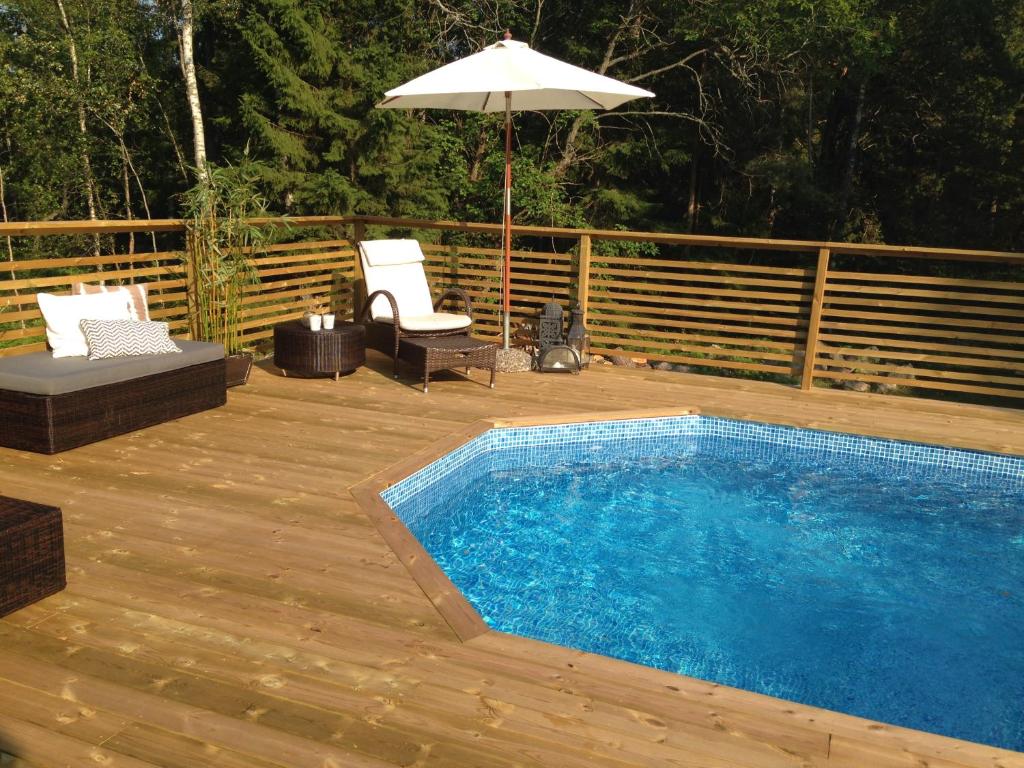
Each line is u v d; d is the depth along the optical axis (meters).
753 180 16.95
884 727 2.31
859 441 5.41
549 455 5.48
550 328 7.02
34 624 2.72
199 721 2.24
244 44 15.70
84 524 3.57
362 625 2.79
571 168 16.80
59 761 2.06
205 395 5.45
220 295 6.49
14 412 4.48
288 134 15.51
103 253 18.36
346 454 4.66
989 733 2.69
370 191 16.33
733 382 6.79
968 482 5.13
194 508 3.79
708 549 4.07
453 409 5.70
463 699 2.38
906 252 6.07
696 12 14.86
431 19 16.14
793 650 3.16
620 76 16.78
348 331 6.30
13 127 16.64
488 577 3.72
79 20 17.05
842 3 13.55
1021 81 15.81
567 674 2.53
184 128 18.39
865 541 4.22
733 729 2.28
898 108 17.06
